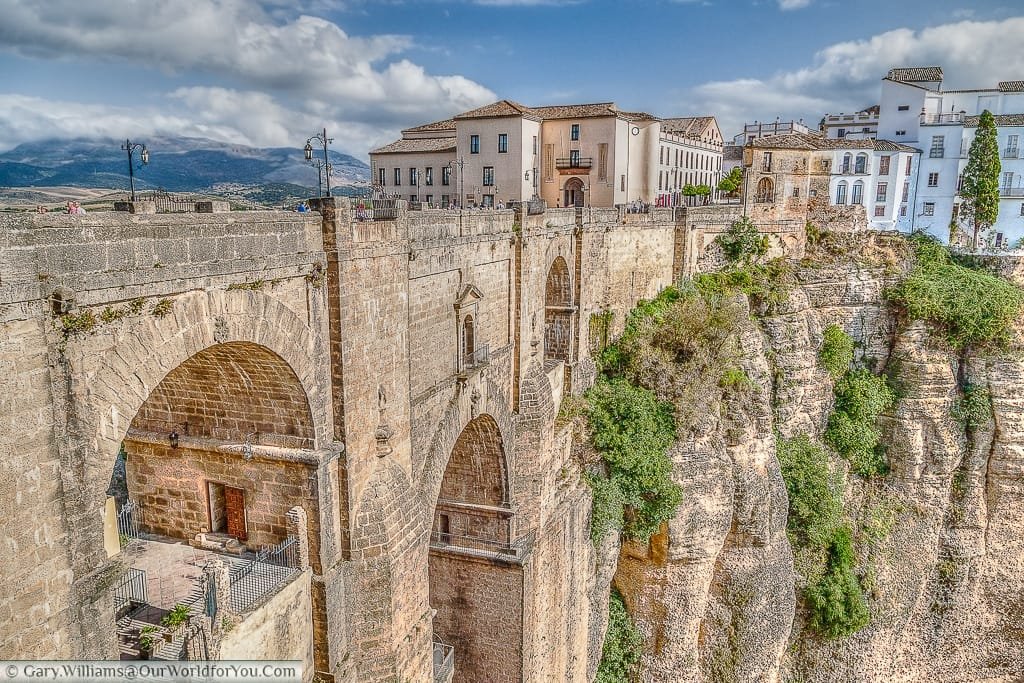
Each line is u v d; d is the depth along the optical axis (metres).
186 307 15.39
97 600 13.91
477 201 72.19
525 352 34.94
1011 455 54.69
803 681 51.38
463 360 28.66
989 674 56.38
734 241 58.34
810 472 50.72
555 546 36.72
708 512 43.34
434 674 29.08
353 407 20.98
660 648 44.81
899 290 56.59
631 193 74.56
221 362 19.11
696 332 46.91
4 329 11.80
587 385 43.34
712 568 44.53
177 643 16.86
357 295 20.69
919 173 80.75
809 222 63.06
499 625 34.28
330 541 20.80
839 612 49.09
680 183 86.75
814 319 55.66
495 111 69.62
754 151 60.94
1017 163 77.19
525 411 34.62
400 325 23.22
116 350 13.99
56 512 13.03
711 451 43.78
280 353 18.31
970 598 55.72
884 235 63.47
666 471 41.88
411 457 25.00
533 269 35.16
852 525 53.66
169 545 21.75
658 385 44.38
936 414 54.53
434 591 35.31
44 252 12.44
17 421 12.17
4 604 12.22
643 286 50.88
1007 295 55.03
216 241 16.12
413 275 24.30
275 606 18.69
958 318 54.75
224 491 21.78
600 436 41.69
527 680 34.53
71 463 13.27
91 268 13.34
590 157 70.94
